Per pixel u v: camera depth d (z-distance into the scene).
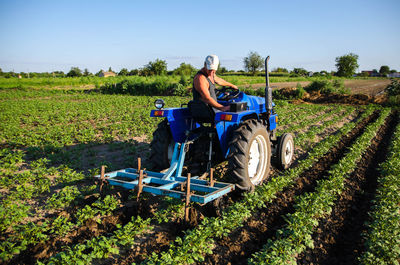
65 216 4.25
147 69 53.16
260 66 72.44
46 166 6.71
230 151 4.50
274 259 3.15
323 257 3.57
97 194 4.65
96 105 18.73
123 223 4.14
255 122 4.86
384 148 8.86
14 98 25.53
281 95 25.12
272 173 6.14
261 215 4.47
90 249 3.50
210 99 4.43
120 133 10.23
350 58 74.25
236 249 3.61
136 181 4.16
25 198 4.87
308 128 11.75
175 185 3.97
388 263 3.33
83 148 8.16
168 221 4.13
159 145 5.08
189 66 57.12
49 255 3.38
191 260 3.18
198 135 4.83
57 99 24.50
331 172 5.93
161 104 4.84
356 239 3.98
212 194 3.66
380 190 5.17
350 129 11.29
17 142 8.55
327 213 4.47
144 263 3.12
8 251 3.26
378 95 24.70
